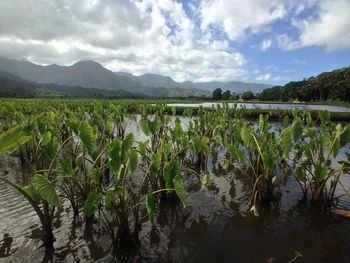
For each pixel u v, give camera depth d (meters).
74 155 5.48
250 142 4.82
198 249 3.33
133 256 3.17
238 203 4.52
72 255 3.15
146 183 5.28
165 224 3.86
